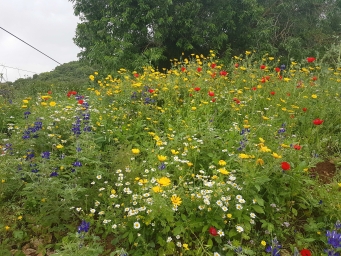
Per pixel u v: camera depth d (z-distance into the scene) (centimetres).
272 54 1238
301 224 274
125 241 249
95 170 294
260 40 1278
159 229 247
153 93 516
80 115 401
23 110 519
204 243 243
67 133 375
